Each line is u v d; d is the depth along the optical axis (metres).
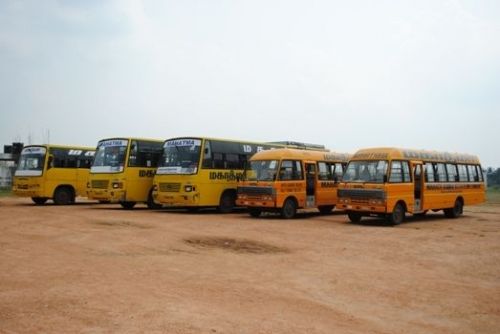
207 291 8.80
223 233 16.30
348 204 20.02
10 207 26.00
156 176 23.83
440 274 10.94
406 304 8.53
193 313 7.43
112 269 10.27
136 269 10.34
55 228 16.59
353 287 9.55
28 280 9.12
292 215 22.19
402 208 20.12
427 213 26.77
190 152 23.06
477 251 13.95
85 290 8.51
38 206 27.02
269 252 13.05
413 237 16.44
